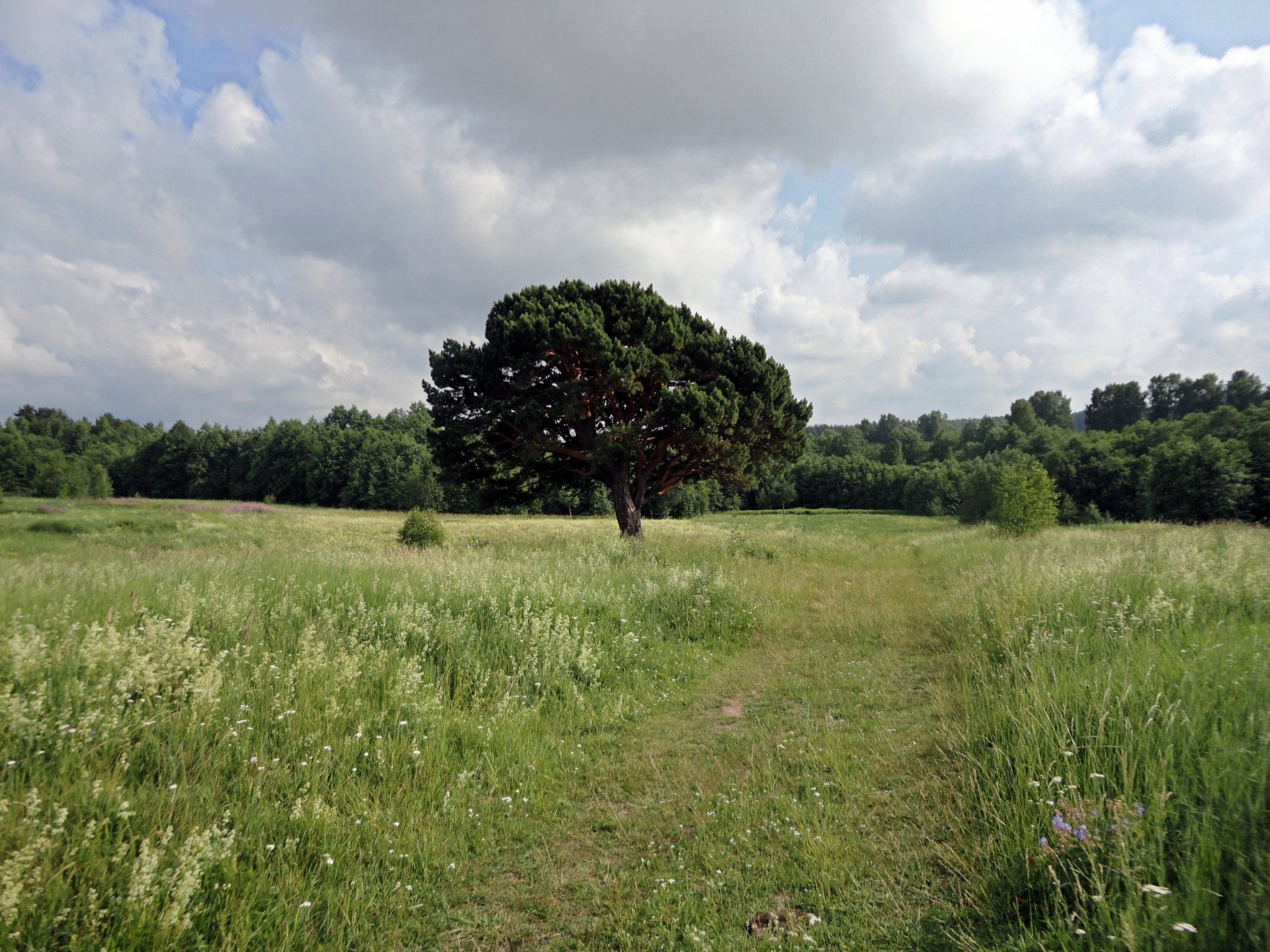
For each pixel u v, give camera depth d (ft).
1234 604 21.90
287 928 9.49
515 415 66.44
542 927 10.23
